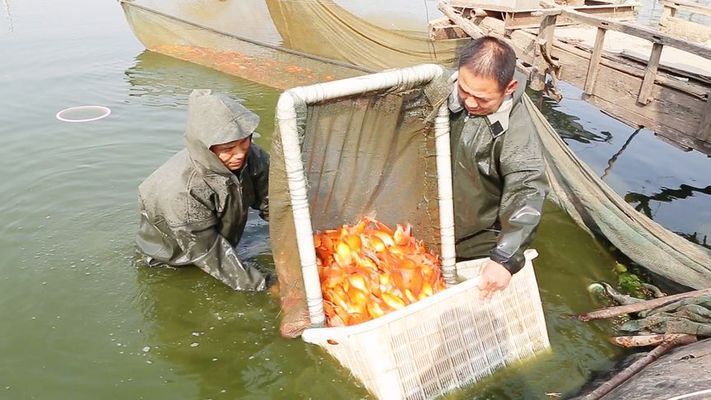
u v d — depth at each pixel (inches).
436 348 116.4
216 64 367.2
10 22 442.6
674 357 123.8
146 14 375.6
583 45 301.0
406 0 402.6
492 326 125.2
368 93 119.0
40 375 130.3
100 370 132.4
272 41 366.6
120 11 494.3
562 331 148.9
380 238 141.3
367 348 110.0
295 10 335.3
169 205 144.2
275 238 129.3
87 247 176.1
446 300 117.4
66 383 128.3
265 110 308.0
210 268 154.6
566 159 195.3
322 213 138.4
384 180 140.9
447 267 140.4
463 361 120.4
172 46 381.4
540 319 133.3
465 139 130.7
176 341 141.4
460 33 373.7
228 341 141.6
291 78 344.5
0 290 156.5
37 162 231.3
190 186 141.3
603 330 150.1
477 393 121.1
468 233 152.4
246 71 356.5
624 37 343.9
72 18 464.8
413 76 119.2
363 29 334.3
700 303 149.0
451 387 118.5
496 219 149.6
